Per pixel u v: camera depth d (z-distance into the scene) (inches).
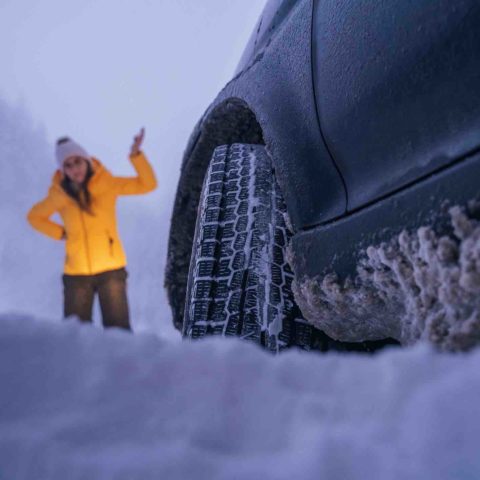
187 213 120.3
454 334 45.6
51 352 33.7
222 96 101.7
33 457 25.8
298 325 78.3
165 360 32.3
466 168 47.9
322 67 67.6
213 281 82.6
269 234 84.8
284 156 75.2
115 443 26.8
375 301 57.9
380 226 56.6
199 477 23.7
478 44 47.4
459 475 21.3
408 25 54.3
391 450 22.9
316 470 22.5
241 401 29.4
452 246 47.2
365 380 29.1
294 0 86.4
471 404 23.6
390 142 57.2
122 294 115.5
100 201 114.7
